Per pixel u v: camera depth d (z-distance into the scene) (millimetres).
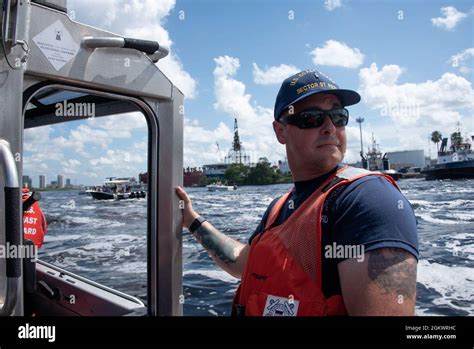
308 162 1969
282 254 1800
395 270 1470
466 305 7875
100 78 1878
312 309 1641
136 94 2094
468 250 14078
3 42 1454
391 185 1679
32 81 1688
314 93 1916
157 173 2273
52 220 14031
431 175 67562
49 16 1683
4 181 1380
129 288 2975
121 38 1912
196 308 7012
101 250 10430
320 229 1675
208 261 10688
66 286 2914
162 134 2252
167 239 2316
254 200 43156
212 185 66625
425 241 16438
